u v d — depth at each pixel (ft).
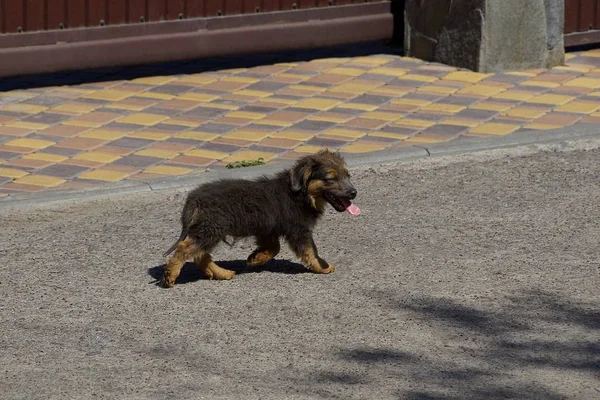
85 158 46.44
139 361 29.25
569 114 51.98
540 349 29.89
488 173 45.27
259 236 35.37
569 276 35.09
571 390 27.55
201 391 27.50
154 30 59.26
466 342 30.32
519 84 57.11
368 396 27.20
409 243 38.17
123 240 38.55
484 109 52.85
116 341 30.50
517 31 59.31
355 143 48.21
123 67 60.75
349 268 36.01
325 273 35.55
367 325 31.45
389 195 43.04
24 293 33.91
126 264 36.35
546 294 33.65
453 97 54.85
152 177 44.11
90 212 41.16
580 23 63.62
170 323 31.65
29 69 56.80
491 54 58.95
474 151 47.21
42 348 30.04
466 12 59.16
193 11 59.88
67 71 58.75
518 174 45.16
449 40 60.44
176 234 39.11
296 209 34.83
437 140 48.47
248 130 50.03
